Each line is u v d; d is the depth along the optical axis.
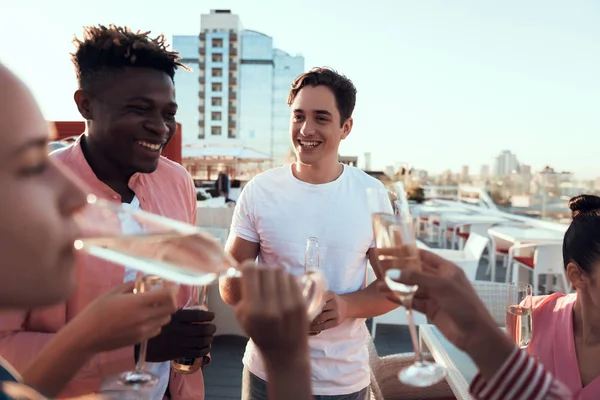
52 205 0.49
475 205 12.02
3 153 0.44
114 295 0.83
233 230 1.89
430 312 0.83
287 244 1.73
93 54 1.24
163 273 0.65
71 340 0.76
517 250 6.04
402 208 1.42
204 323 1.16
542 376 0.73
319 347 1.64
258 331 0.59
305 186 1.76
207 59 65.19
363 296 1.63
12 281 0.46
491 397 0.75
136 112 1.26
